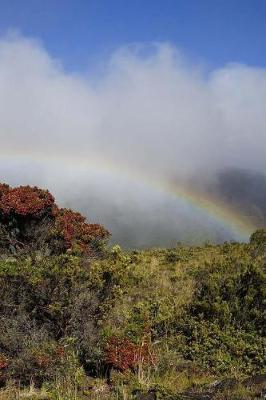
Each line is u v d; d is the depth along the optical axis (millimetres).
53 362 9336
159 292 14438
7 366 9258
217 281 13078
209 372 10047
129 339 10492
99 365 9859
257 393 8203
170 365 10148
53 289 10484
